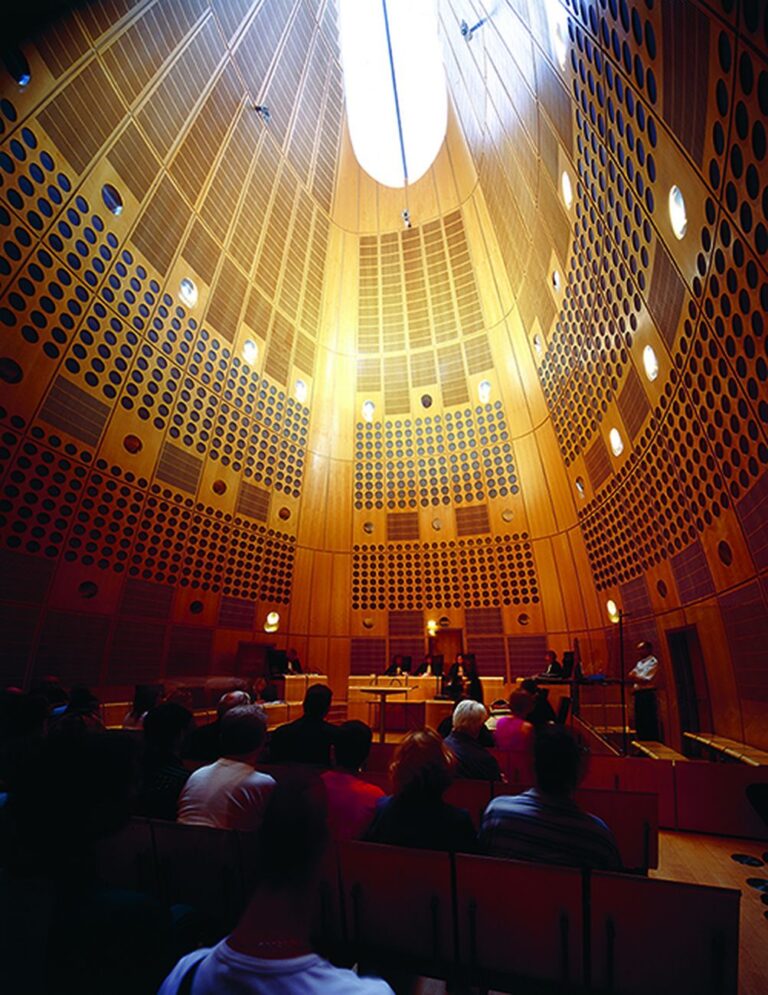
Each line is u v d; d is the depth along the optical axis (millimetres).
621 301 8273
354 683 12383
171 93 10117
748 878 4410
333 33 13852
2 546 8469
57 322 9016
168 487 11156
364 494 15109
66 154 8797
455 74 13461
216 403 12203
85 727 1513
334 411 15141
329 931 2572
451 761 2656
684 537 8008
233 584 12492
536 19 7883
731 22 4145
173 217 10797
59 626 9156
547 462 13156
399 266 15539
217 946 1021
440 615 14148
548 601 13281
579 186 8391
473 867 2275
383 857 2422
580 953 2162
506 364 14242
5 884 1271
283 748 3926
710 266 5688
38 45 8078
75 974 1261
